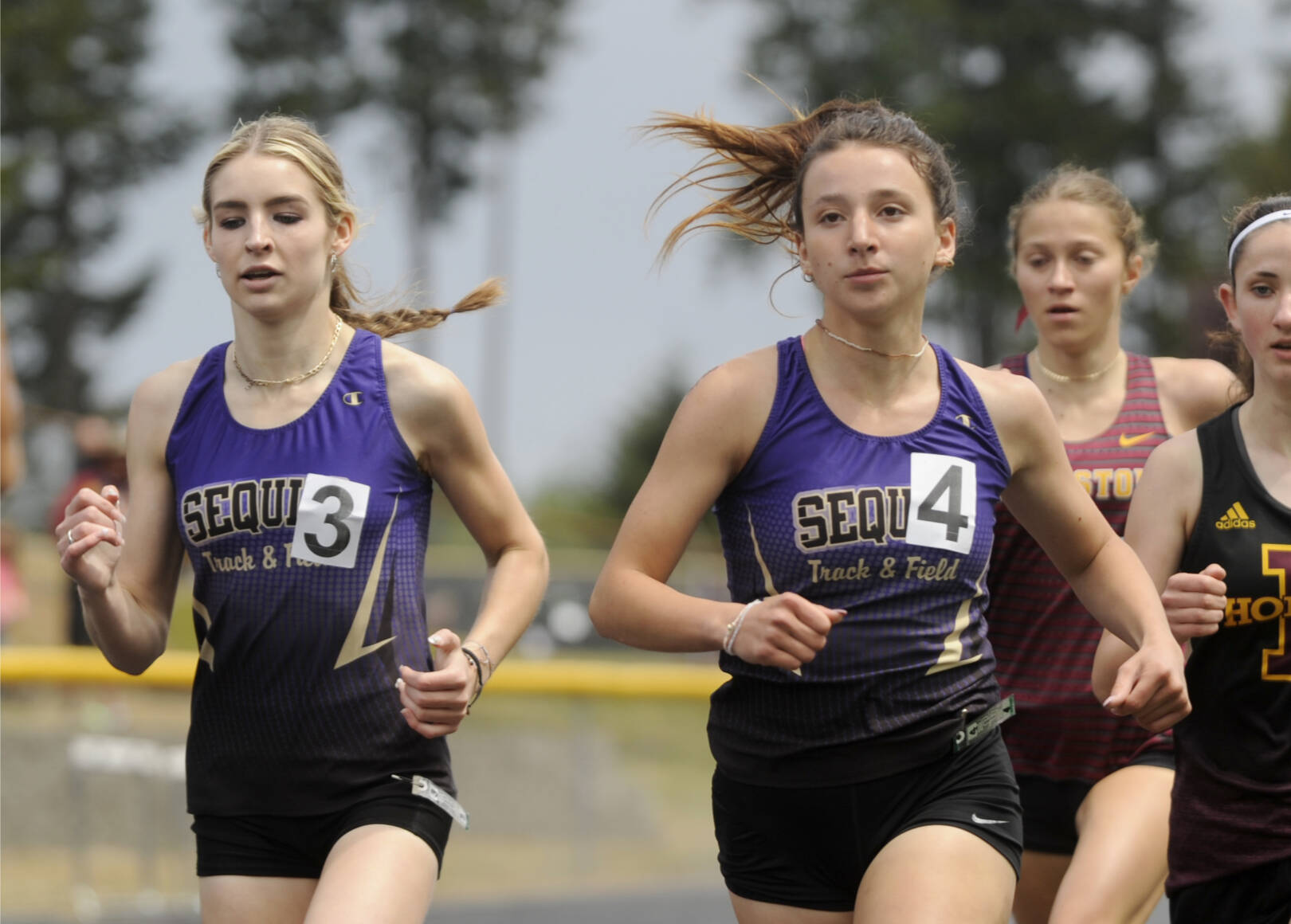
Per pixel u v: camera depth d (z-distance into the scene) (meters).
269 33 122.56
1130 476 17.56
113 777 33.56
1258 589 13.71
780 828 13.51
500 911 33.75
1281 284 13.72
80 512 13.07
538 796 39.03
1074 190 17.88
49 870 32.66
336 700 13.79
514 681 35.59
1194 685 14.01
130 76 117.00
